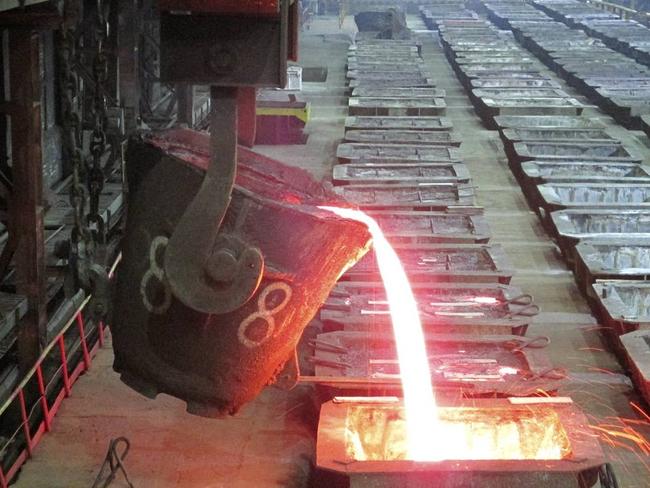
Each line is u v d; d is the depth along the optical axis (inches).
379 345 294.2
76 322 334.3
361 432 233.6
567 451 220.8
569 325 376.8
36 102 252.5
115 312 148.5
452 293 344.8
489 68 956.0
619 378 328.2
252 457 267.4
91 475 257.9
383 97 752.3
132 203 147.1
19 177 255.1
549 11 1537.9
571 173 548.7
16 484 253.1
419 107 718.5
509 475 201.5
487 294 344.2
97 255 231.3
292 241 140.6
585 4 1601.9
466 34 1220.5
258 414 290.5
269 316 142.0
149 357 146.0
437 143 611.2
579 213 452.1
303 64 1105.4
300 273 141.2
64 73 208.7
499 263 376.2
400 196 489.7
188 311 142.1
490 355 291.1
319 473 238.7
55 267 320.8
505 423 235.3
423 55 1218.6
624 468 266.8
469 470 200.7
